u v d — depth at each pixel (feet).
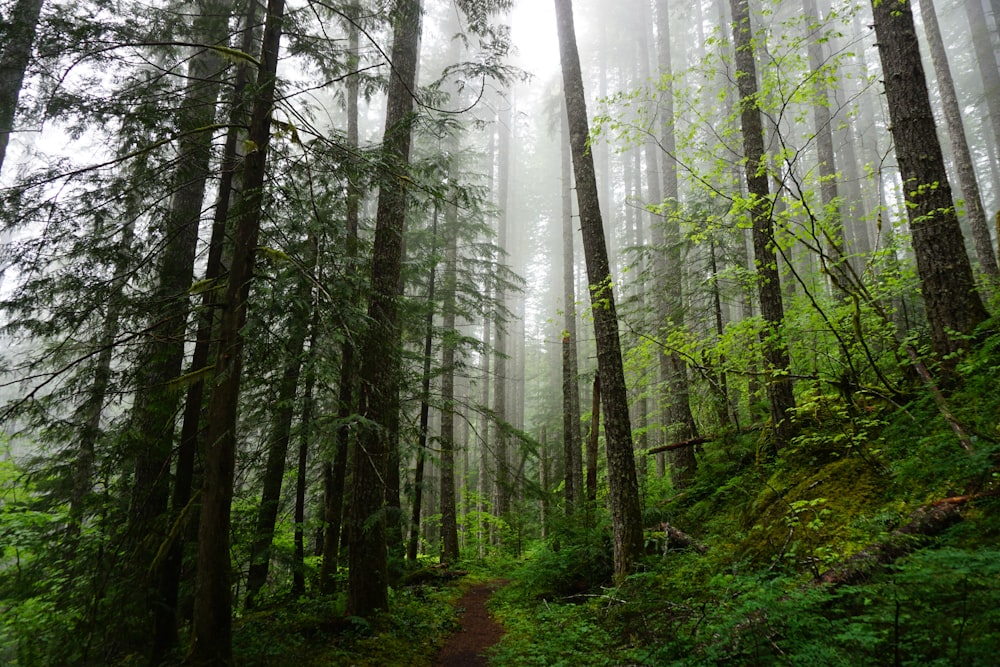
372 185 21.12
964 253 19.70
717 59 24.21
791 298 26.50
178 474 19.69
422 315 36.55
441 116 25.36
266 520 27.35
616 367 26.05
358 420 19.25
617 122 25.03
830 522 16.87
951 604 9.84
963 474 13.47
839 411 21.90
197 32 23.58
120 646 19.13
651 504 34.19
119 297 20.40
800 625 11.18
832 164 45.09
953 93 48.08
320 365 17.17
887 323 21.89
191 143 20.06
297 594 28.63
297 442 29.09
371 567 23.85
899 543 13.07
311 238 19.88
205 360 20.79
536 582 29.73
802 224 20.04
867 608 11.44
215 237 21.36
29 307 19.07
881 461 18.31
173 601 19.40
